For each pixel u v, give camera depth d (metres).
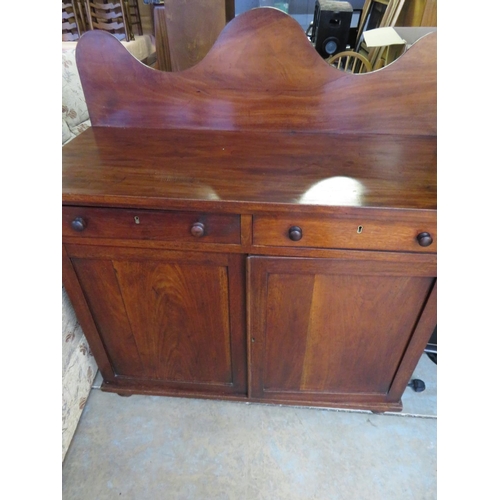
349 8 1.80
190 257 0.91
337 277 0.92
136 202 0.80
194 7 1.36
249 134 1.10
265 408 1.29
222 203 0.78
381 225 0.80
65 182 0.84
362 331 1.03
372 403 1.23
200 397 1.26
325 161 0.94
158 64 1.86
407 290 0.93
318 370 1.15
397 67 1.00
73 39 2.19
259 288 0.94
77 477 1.11
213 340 1.10
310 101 1.06
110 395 1.32
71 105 1.28
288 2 2.57
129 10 2.24
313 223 0.81
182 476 1.11
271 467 1.13
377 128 1.09
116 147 1.02
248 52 1.01
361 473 1.12
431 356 1.44
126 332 1.11
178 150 1.00
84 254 0.93
